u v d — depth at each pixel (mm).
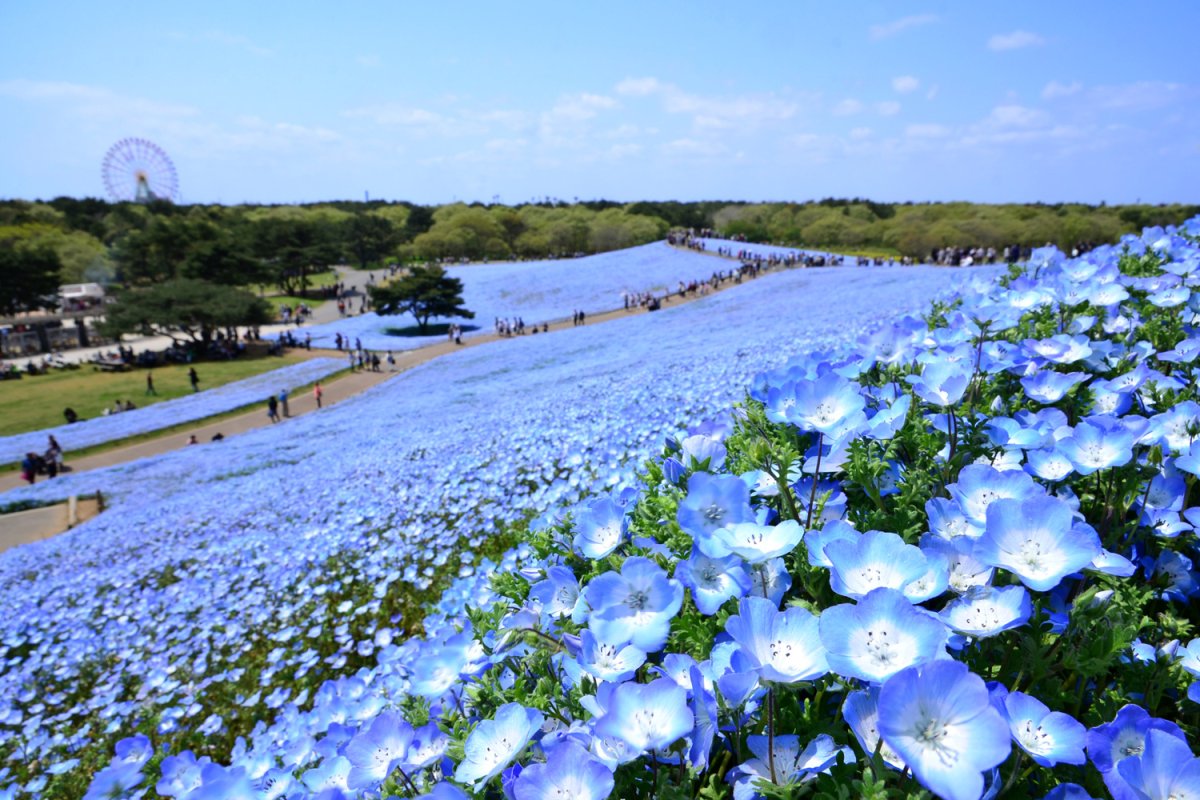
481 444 12094
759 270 61281
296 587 7785
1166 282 3992
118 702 6816
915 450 2377
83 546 13977
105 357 52438
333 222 120875
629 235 106125
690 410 7922
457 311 53469
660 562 1897
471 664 2125
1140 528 2035
